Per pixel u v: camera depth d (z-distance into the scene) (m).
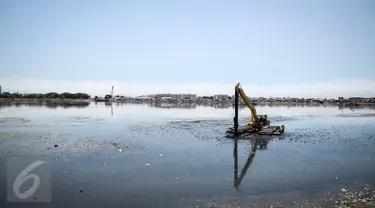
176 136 33.03
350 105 179.50
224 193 13.31
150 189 13.84
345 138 32.31
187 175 16.31
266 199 12.52
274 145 27.11
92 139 29.44
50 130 36.94
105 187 14.08
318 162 19.78
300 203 12.01
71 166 18.06
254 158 21.03
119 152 22.73
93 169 17.44
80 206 11.62
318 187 14.20
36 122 47.72
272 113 90.06
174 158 20.78
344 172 17.11
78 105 130.12
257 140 30.36
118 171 17.06
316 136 34.00
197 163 19.27
